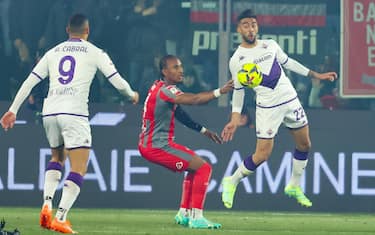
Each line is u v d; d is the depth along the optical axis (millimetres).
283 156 41688
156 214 39156
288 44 45469
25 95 29656
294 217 38781
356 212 42000
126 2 45562
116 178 41750
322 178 41875
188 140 41531
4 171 41500
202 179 31375
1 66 45250
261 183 41688
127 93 29406
